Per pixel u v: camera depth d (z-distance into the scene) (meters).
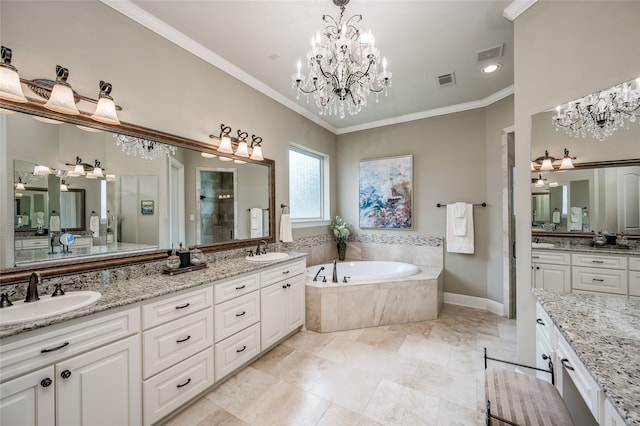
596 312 1.33
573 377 1.10
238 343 2.07
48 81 1.47
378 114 3.88
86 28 1.63
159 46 2.02
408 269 3.48
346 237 4.23
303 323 2.85
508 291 3.14
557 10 1.61
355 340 2.64
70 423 1.20
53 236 1.53
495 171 3.29
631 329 1.14
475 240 3.50
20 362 1.06
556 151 1.65
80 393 1.23
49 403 1.14
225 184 2.59
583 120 1.53
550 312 1.34
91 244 1.68
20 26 1.39
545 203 1.72
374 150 4.24
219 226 2.53
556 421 1.02
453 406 1.72
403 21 1.97
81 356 1.23
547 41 1.67
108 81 1.73
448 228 3.61
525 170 1.82
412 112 3.80
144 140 1.96
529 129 1.78
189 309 1.72
